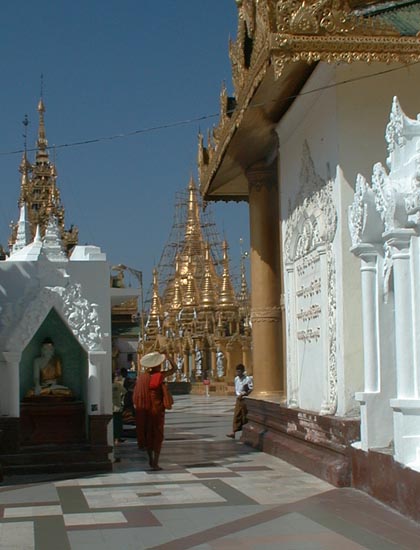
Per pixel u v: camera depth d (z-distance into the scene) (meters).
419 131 8.90
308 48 11.02
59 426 13.48
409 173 8.88
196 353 56.75
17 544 7.88
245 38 13.38
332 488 10.84
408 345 8.84
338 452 11.25
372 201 9.79
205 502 10.00
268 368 17.78
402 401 8.74
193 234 70.81
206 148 20.00
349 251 11.54
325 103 12.22
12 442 12.80
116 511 9.48
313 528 8.39
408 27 11.32
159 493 10.75
